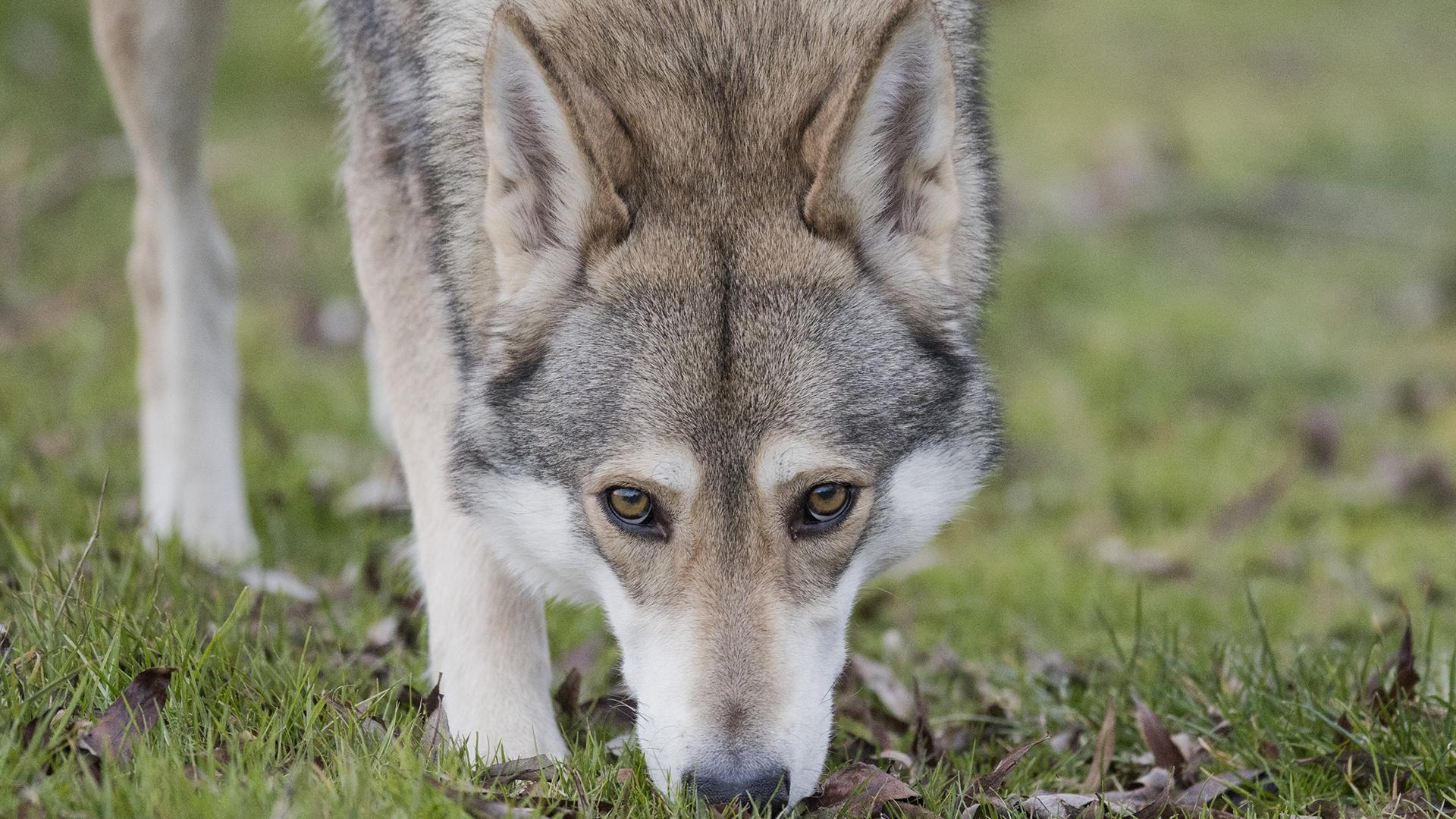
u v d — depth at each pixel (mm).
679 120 7176
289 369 14539
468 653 7375
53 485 10047
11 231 16344
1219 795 7348
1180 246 22125
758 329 6816
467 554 7527
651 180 7094
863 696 8664
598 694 8383
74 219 17688
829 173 6910
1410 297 20094
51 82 20984
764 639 6723
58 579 7492
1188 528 13062
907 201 7242
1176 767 7711
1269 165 25094
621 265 6957
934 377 7289
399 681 7277
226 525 10117
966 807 6898
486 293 7473
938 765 7375
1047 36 32875
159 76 9734
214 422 10203
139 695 6613
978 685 9117
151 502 10180
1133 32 34188
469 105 7492
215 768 6000
